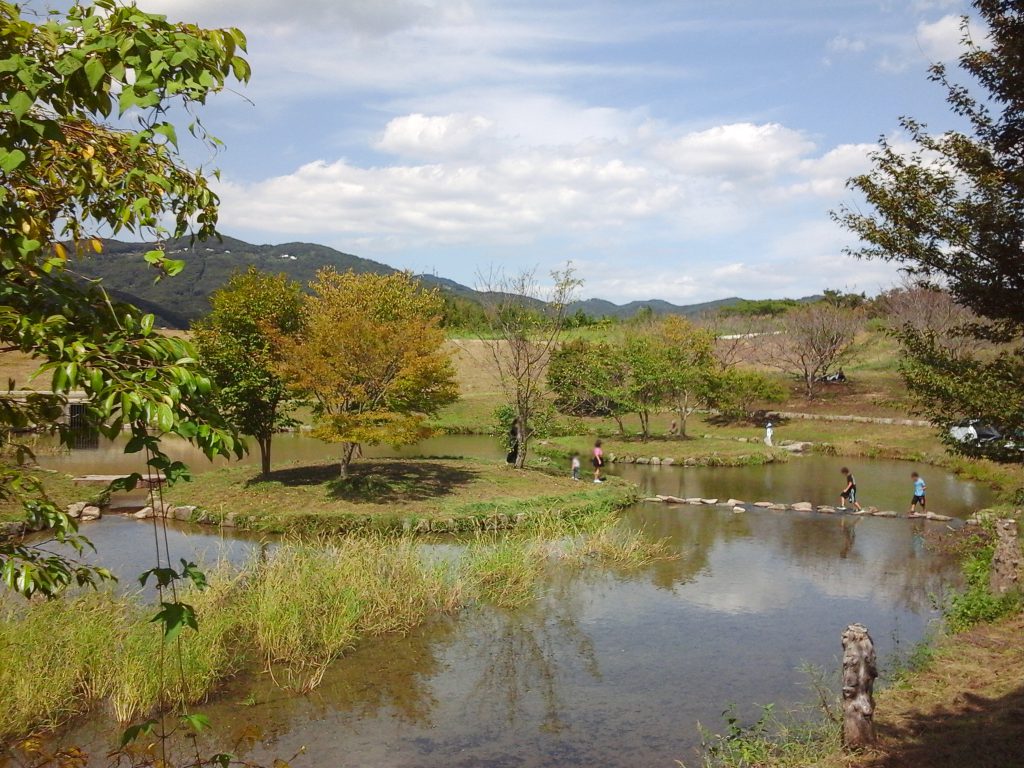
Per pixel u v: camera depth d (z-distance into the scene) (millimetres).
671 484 26953
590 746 8156
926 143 6238
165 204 3277
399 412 21016
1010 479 25453
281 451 33656
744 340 51594
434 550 15570
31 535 16844
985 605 11336
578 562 15844
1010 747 6637
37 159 2990
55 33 2568
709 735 8359
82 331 2592
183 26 2785
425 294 35812
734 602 13320
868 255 6473
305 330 22234
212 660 9445
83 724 8289
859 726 7266
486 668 10289
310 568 12477
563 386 37125
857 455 34750
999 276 5938
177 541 17078
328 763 7742
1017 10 5809
